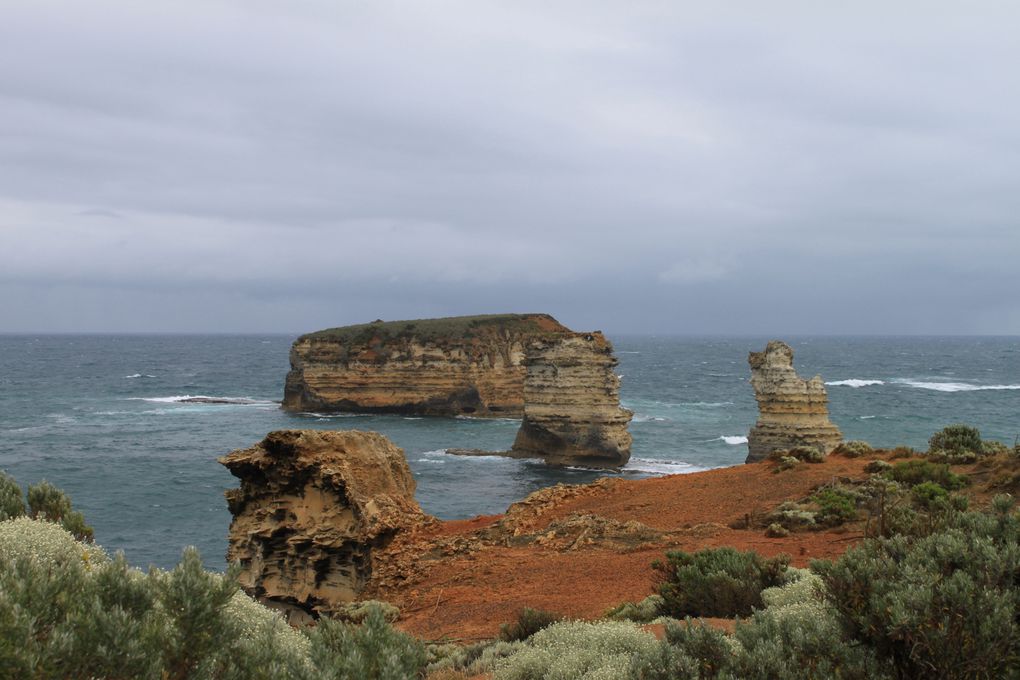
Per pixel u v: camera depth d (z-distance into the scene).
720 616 15.20
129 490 61.06
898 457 36.72
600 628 12.34
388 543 28.80
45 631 6.78
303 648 8.77
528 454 81.81
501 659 12.64
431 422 113.06
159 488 62.00
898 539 9.68
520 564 25.83
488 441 95.19
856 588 9.07
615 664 10.37
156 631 6.88
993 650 7.82
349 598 27.09
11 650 6.05
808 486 31.91
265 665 7.36
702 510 31.61
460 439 96.62
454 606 22.25
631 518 31.84
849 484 31.12
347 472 28.88
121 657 6.47
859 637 8.80
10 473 67.12
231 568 7.52
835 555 21.64
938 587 8.42
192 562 7.42
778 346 61.03
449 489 64.44
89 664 6.44
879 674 8.20
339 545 27.77
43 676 6.17
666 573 18.06
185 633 7.06
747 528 27.70
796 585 14.49
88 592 7.21
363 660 7.84
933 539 9.43
